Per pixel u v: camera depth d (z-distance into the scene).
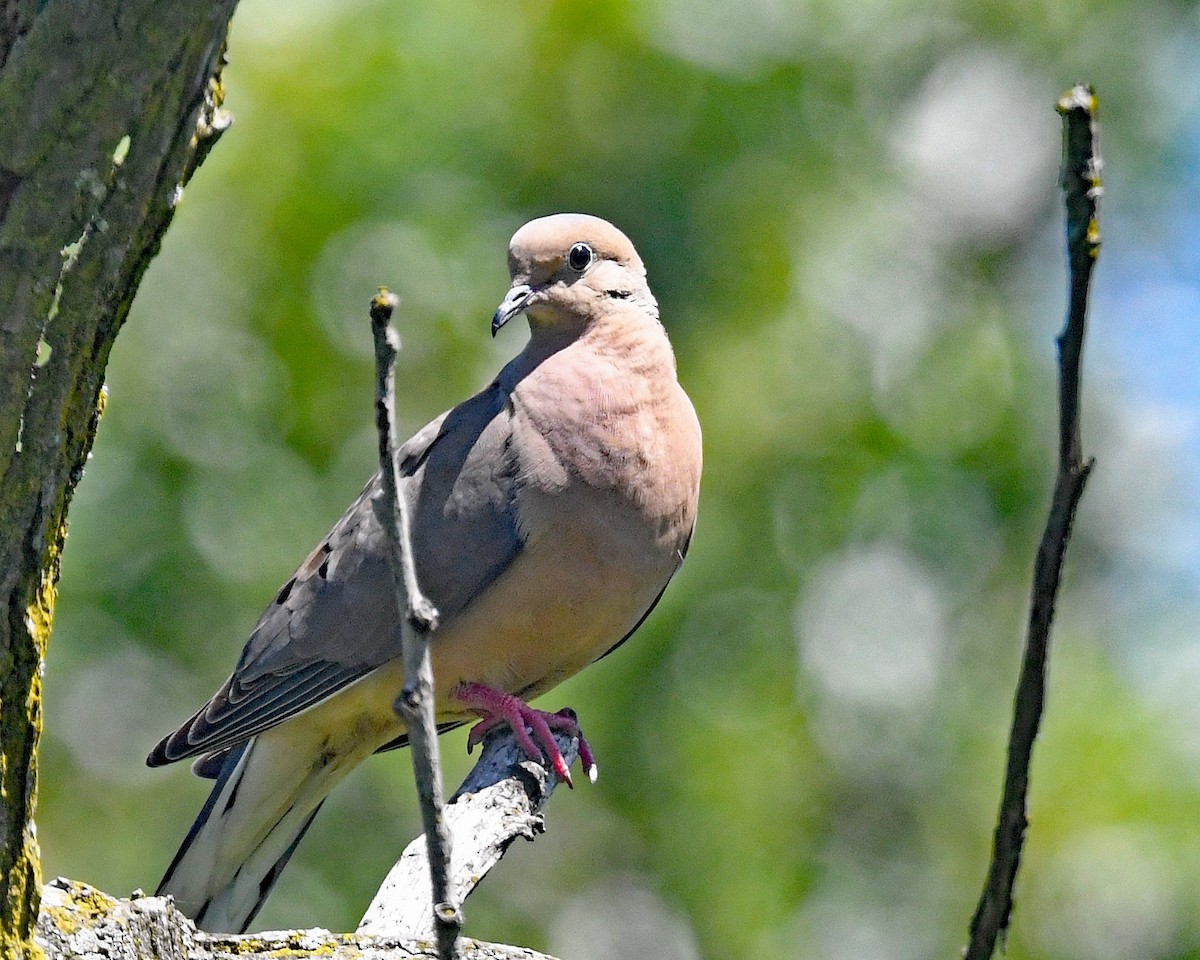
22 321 3.89
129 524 12.70
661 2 14.01
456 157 13.41
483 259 13.40
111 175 3.86
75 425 4.15
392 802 12.42
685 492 7.61
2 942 4.21
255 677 7.71
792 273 13.73
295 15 13.35
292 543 12.78
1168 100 15.58
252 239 13.14
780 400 13.53
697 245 13.62
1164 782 11.46
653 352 7.76
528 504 7.35
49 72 3.65
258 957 4.81
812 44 14.49
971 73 15.78
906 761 12.88
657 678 12.66
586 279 7.98
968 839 12.42
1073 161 3.56
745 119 13.92
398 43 13.31
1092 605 14.12
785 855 12.51
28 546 4.13
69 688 12.78
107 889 12.64
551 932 13.00
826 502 13.30
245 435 13.07
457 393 13.20
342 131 13.07
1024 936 11.29
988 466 13.66
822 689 12.98
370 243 13.16
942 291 15.34
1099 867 11.27
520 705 7.30
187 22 3.66
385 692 7.57
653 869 12.77
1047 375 14.57
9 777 4.21
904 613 13.31
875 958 12.22
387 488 3.57
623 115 13.80
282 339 13.11
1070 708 12.05
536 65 13.70
